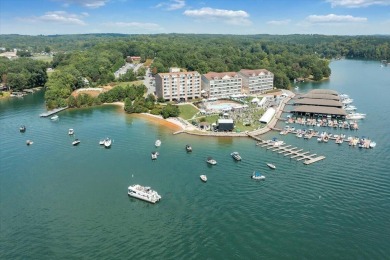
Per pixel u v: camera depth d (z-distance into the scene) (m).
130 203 145.88
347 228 125.88
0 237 123.25
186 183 162.75
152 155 193.50
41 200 148.88
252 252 114.00
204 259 111.06
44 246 118.31
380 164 183.62
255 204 142.88
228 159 193.00
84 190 157.50
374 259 110.25
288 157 195.75
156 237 122.31
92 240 121.12
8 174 175.12
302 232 123.88
